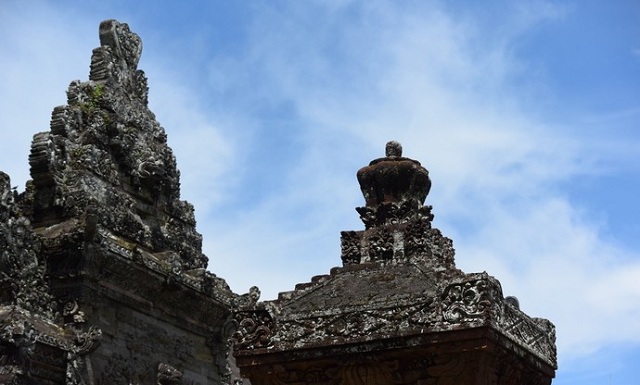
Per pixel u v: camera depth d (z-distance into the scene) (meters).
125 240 29.81
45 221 28.92
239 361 7.96
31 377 25.38
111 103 31.44
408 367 7.55
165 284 30.45
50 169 28.95
